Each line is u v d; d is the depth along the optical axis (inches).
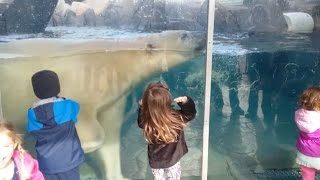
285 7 111.5
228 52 112.8
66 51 105.7
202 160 114.6
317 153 106.0
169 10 105.7
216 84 115.3
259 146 125.4
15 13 100.9
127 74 110.1
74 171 97.0
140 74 110.5
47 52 104.8
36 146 95.0
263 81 118.0
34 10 101.6
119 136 115.8
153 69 110.4
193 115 99.3
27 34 102.7
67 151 94.7
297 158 111.4
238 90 117.3
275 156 130.0
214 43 111.3
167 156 97.7
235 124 121.0
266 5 110.4
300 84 120.6
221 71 114.4
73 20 103.7
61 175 95.1
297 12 112.3
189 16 106.3
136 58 109.0
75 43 105.4
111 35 106.3
